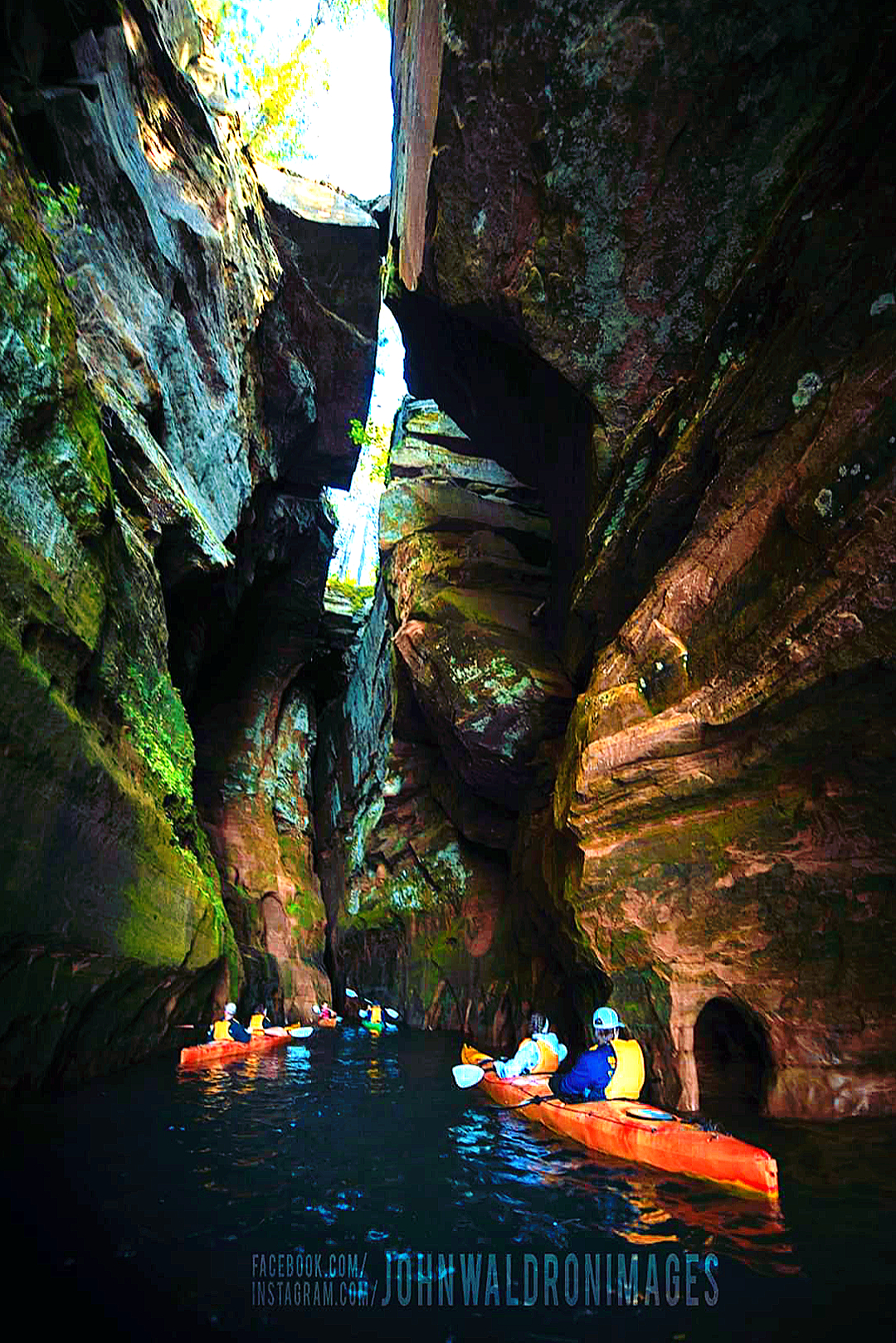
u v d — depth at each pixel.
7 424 5.89
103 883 7.17
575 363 7.97
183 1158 5.27
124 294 9.95
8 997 5.75
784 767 6.43
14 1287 3.12
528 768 12.02
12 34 8.00
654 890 7.34
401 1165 5.34
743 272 6.62
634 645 7.55
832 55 5.81
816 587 5.53
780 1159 5.16
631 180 6.79
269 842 19.12
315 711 24.47
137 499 9.76
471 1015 14.61
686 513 7.30
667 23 5.93
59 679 6.46
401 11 9.85
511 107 6.83
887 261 5.23
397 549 16.41
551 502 11.23
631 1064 6.56
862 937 6.51
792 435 5.84
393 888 17.84
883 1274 3.44
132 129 10.24
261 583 19.41
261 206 15.21
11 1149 5.14
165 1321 2.95
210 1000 11.52
